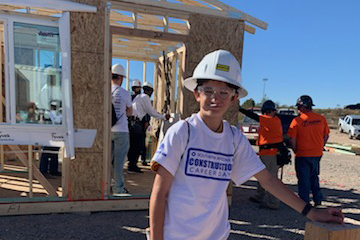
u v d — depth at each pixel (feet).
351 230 4.52
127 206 14.58
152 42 21.54
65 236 11.32
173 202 4.26
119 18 18.90
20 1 12.16
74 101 13.43
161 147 4.26
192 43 15.25
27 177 18.83
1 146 20.12
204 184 4.31
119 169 15.31
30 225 12.17
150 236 4.18
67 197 13.97
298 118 15.92
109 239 11.31
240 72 4.53
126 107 15.64
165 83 24.84
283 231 13.10
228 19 15.76
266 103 15.90
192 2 16.16
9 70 12.54
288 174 26.37
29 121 12.95
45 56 12.99
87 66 13.50
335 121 113.09
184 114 15.57
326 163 33.04
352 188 21.90
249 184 22.21
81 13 13.25
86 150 13.82
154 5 14.35
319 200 16.34
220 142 4.50
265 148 15.65
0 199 13.24
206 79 4.37
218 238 4.52
